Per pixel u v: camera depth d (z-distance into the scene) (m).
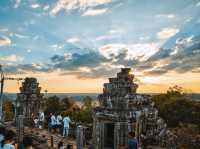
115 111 21.53
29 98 31.47
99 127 22.17
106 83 22.83
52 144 21.91
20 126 23.33
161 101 40.06
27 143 12.66
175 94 41.91
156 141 22.64
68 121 25.80
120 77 22.23
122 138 20.94
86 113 40.22
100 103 22.89
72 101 51.50
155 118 23.30
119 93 21.83
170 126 36.81
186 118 36.75
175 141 24.08
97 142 22.06
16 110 31.20
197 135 29.12
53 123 27.47
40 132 26.98
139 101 22.52
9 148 11.80
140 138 21.45
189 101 38.44
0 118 30.17
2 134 12.53
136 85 22.47
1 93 30.23
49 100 43.97
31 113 31.38
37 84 32.28
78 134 20.00
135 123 21.42
